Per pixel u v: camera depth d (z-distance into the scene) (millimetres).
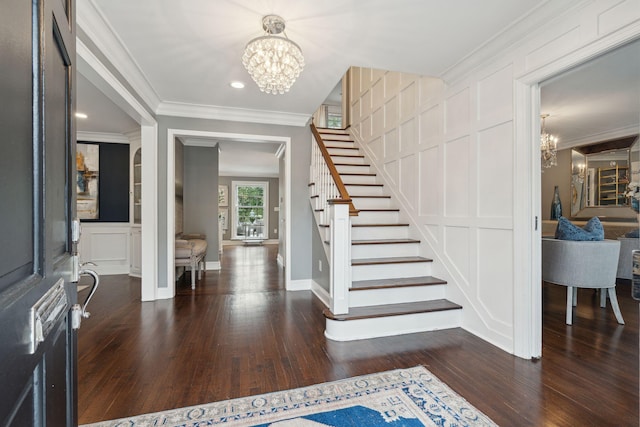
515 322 2260
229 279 4918
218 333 2684
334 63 2705
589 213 5512
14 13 547
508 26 2158
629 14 1609
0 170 500
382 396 1766
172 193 3838
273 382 1909
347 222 2650
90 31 2084
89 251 5203
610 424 1525
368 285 2854
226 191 11156
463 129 2791
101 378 1950
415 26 2164
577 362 2156
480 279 2607
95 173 5211
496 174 2441
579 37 1854
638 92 3533
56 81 820
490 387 1853
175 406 1671
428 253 3301
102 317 3094
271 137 4180
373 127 4703
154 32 2254
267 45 2094
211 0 1912
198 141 5582
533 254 2213
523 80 2209
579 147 5672
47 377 728
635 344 2441
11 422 522
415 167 3555
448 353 2299
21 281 580
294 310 3334
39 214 667
